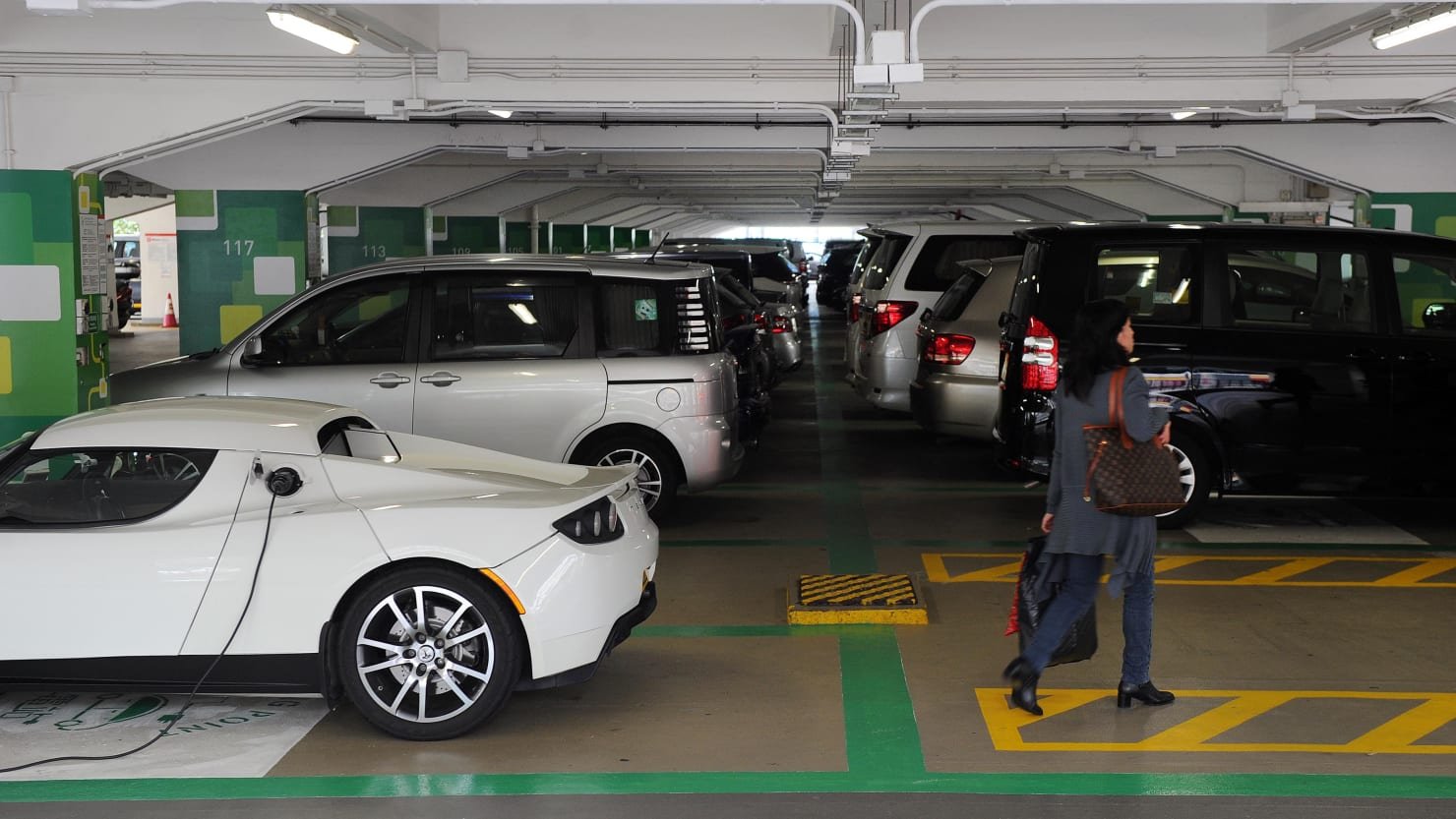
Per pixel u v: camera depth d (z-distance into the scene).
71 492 5.36
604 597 5.26
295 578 5.14
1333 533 8.95
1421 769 4.83
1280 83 12.21
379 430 6.20
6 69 11.72
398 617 5.15
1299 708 5.51
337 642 5.24
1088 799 4.56
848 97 8.46
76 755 5.07
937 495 10.52
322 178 18.02
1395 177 16.30
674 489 8.83
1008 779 4.75
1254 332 8.40
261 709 5.63
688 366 8.72
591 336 8.72
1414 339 8.40
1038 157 22.80
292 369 8.68
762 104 12.31
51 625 5.18
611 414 8.66
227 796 4.65
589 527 5.31
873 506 10.04
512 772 4.86
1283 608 7.07
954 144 17.33
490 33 12.20
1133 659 5.46
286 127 17.92
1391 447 8.39
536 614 5.12
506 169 23.41
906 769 4.86
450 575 5.12
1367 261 8.45
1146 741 5.13
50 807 4.55
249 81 11.98
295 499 5.36
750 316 11.93
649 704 5.62
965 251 12.20
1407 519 9.41
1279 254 8.44
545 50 12.27
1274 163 16.80
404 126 17.78
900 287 12.26
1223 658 6.20
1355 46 12.10
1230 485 8.52
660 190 33.75
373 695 5.16
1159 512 5.18
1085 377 5.23
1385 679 5.89
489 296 8.76
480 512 5.18
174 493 5.35
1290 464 8.44
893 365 12.24
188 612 5.16
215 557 5.17
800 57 12.25
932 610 7.11
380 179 23.30
